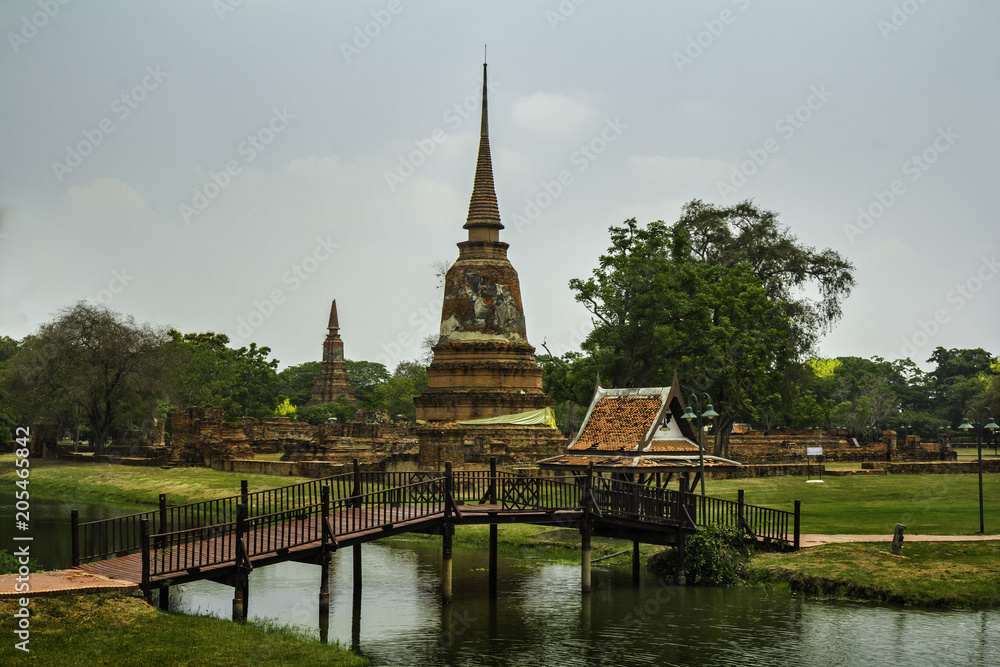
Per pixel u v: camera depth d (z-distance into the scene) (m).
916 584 30.59
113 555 31.22
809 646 26.25
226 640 24.23
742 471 68.56
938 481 64.19
